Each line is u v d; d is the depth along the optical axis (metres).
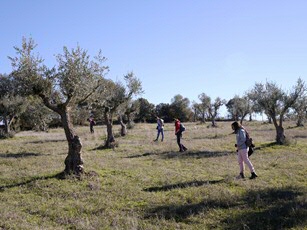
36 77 12.82
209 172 13.73
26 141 31.59
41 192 10.80
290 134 32.78
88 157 18.50
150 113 91.12
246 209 8.39
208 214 8.18
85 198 10.02
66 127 13.24
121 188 11.08
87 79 13.45
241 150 12.24
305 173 13.10
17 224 7.79
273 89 23.84
